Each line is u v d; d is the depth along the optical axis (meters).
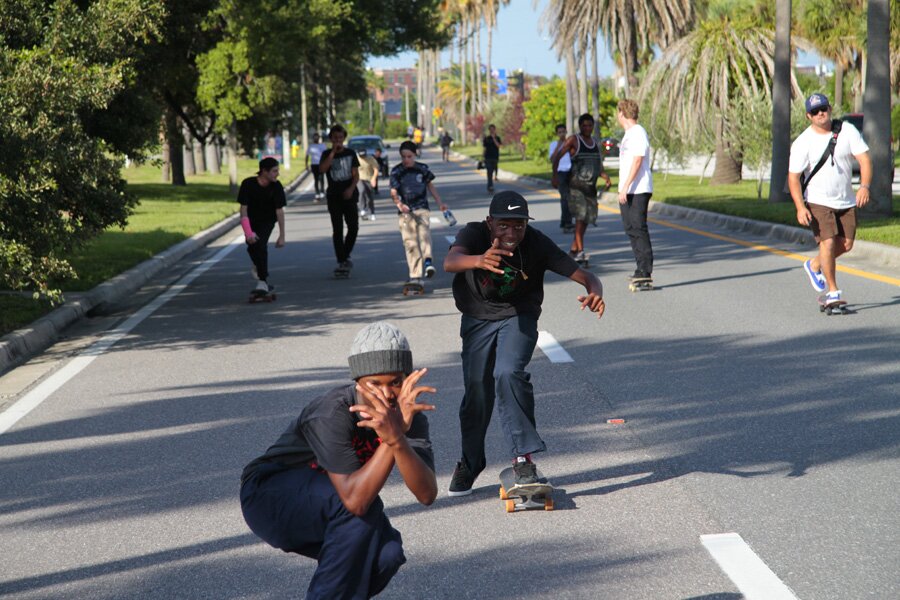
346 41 49.31
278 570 5.14
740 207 24.39
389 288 15.05
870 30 19.66
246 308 13.70
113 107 21.42
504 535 5.50
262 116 40.88
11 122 10.89
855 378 8.50
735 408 7.78
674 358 9.60
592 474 6.45
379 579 3.71
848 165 11.27
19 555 5.45
